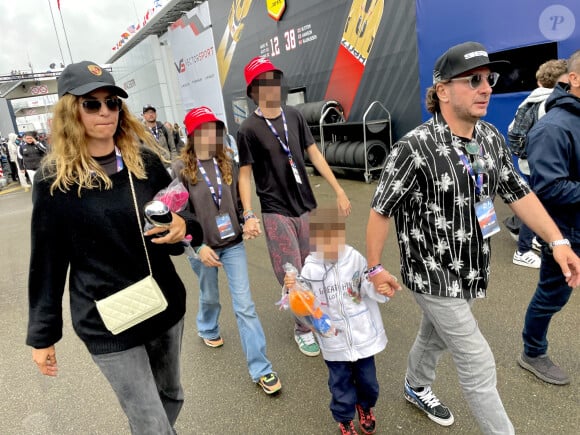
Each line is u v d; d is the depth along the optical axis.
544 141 2.20
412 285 1.93
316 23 9.58
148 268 1.72
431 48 7.17
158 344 1.86
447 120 1.78
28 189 15.50
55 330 1.65
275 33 10.99
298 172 2.97
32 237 1.57
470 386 1.87
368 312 2.13
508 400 2.42
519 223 4.41
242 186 2.94
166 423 1.76
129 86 23.03
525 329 2.56
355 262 2.12
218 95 14.80
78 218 1.59
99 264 1.64
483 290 1.88
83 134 1.60
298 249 3.03
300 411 2.57
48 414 2.84
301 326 3.15
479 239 1.82
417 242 1.87
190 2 14.88
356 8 8.48
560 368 2.57
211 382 2.97
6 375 3.38
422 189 1.80
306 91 10.48
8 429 2.73
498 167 1.83
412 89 7.73
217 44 14.05
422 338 2.23
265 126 2.89
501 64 1.63
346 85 9.17
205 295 3.17
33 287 1.62
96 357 1.68
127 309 1.64
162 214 1.58
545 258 2.32
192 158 2.75
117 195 1.64
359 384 2.20
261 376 2.76
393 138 8.38
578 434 2.14
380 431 2.32
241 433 2.46
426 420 2.35
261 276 4.75
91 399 2.95
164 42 18.22
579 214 2.22
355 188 7.97
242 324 2.75
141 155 1.79
